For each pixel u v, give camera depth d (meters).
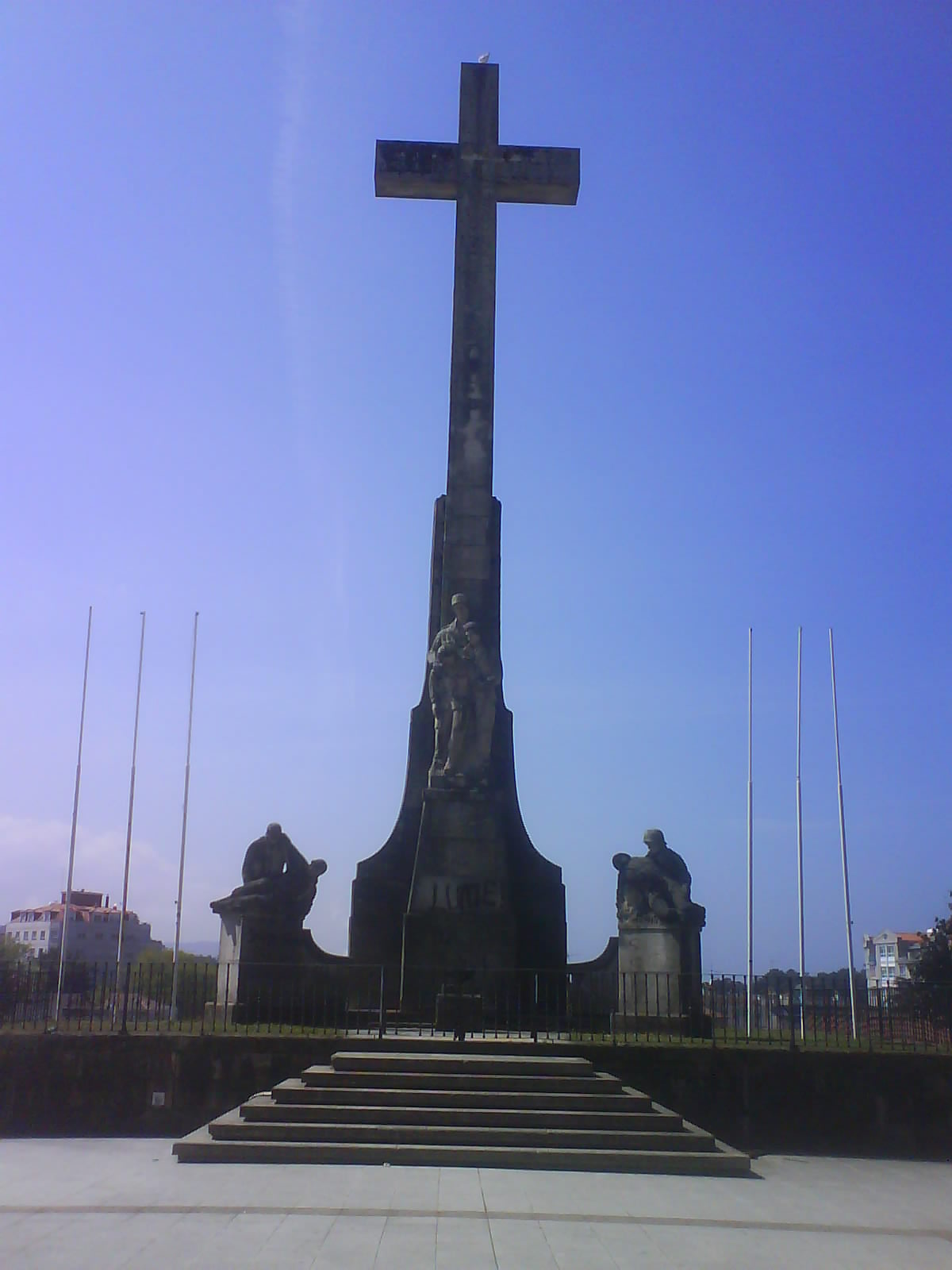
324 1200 13.77
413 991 25.78
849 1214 14.34
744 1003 22.67
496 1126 16.77
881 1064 20.67
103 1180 15.16
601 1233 12.61
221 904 24.91
